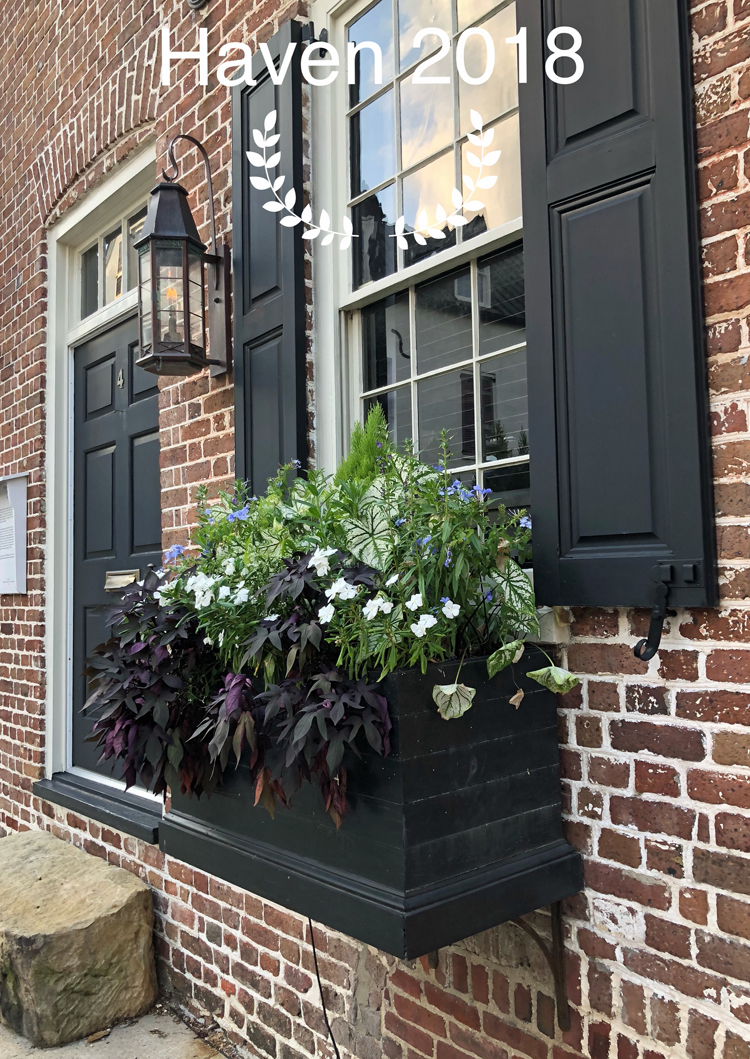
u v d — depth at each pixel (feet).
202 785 6.09
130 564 12.11
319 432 8.34
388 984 7.18
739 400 4.76
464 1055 6.49
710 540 4.82
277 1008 8.36
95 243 13.78
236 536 6.24
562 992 5.67
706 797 4.97
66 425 14.03
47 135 13.88
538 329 5.63
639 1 5.20
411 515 5.32
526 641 5.84
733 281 4.79
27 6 14.71
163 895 10.13
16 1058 8.57
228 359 9.21
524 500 6.70
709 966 4.96
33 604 13.99
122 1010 9.36
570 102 5.53
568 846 5.59
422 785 4.70
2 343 15.67
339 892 4.87
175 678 5.90
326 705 4.63
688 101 4.95
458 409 7.35
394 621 4.89
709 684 4.95
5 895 9.82
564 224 5.55
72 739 13.67
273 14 8.92
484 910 4.88
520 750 5.35
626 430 5.15
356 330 8.46
